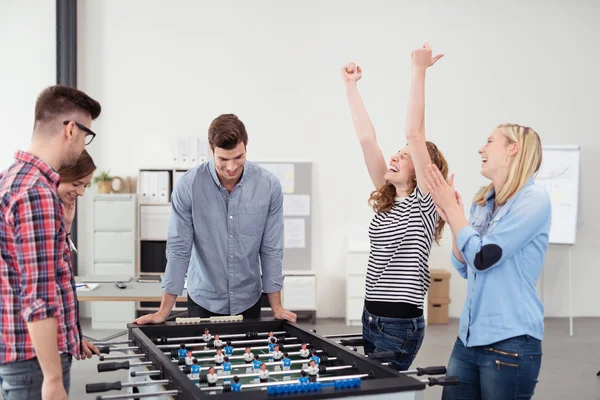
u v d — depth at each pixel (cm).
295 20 684
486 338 212
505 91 696
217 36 680
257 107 684
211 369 185
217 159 252
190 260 303
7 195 168
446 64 692
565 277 702
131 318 628
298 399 158
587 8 698
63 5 650
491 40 694
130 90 676
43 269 166
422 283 247
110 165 677
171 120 679
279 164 670
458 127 694
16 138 668
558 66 699
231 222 282
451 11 691
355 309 646
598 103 704
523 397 211
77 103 182
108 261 639
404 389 170
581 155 704
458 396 228
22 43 666
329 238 690
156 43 676
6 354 173
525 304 210
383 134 691
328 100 688
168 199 646
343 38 686
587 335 611
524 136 215
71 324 187
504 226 208
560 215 634
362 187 691
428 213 246
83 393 410
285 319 271
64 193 248
